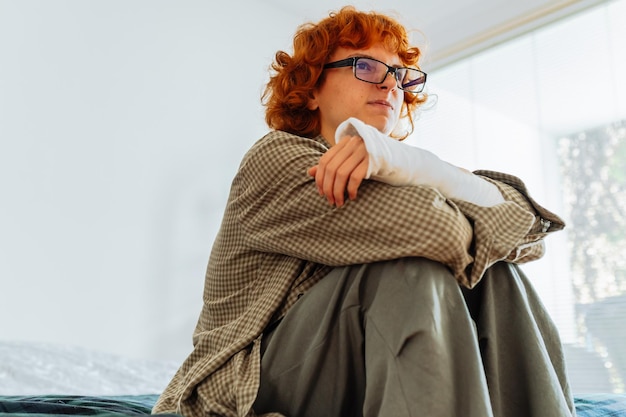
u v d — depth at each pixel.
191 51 3.09
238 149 3.17
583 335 2.76
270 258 0.92
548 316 0.85
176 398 0.88
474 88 3.37
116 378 1.86
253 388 0.77
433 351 0.66
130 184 2.76
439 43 3.48
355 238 0.79
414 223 0.75
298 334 0.79
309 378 0.76
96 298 2.57
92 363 1.92
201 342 0.92
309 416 0.77
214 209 3.02
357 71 1.09
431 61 3.51
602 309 2.73
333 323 0.76
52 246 2.50
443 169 0.83
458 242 0.73
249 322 0.87
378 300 0.73
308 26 1.34
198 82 3.09
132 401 1.17
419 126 3.58
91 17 2.79
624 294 2.68
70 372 1.81
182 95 3.02
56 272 2.49
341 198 0.79
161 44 2.99
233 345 0.85
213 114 3.11
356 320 0.75
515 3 3.19
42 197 2.51
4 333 2.34
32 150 2.52
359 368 0.75
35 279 2.44
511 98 3.21
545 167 3.03
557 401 0.74
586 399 1.17
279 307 0.87
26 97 2.55
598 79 2.93
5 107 2.49
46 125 2.58
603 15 2.95
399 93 1.13
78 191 2.61
